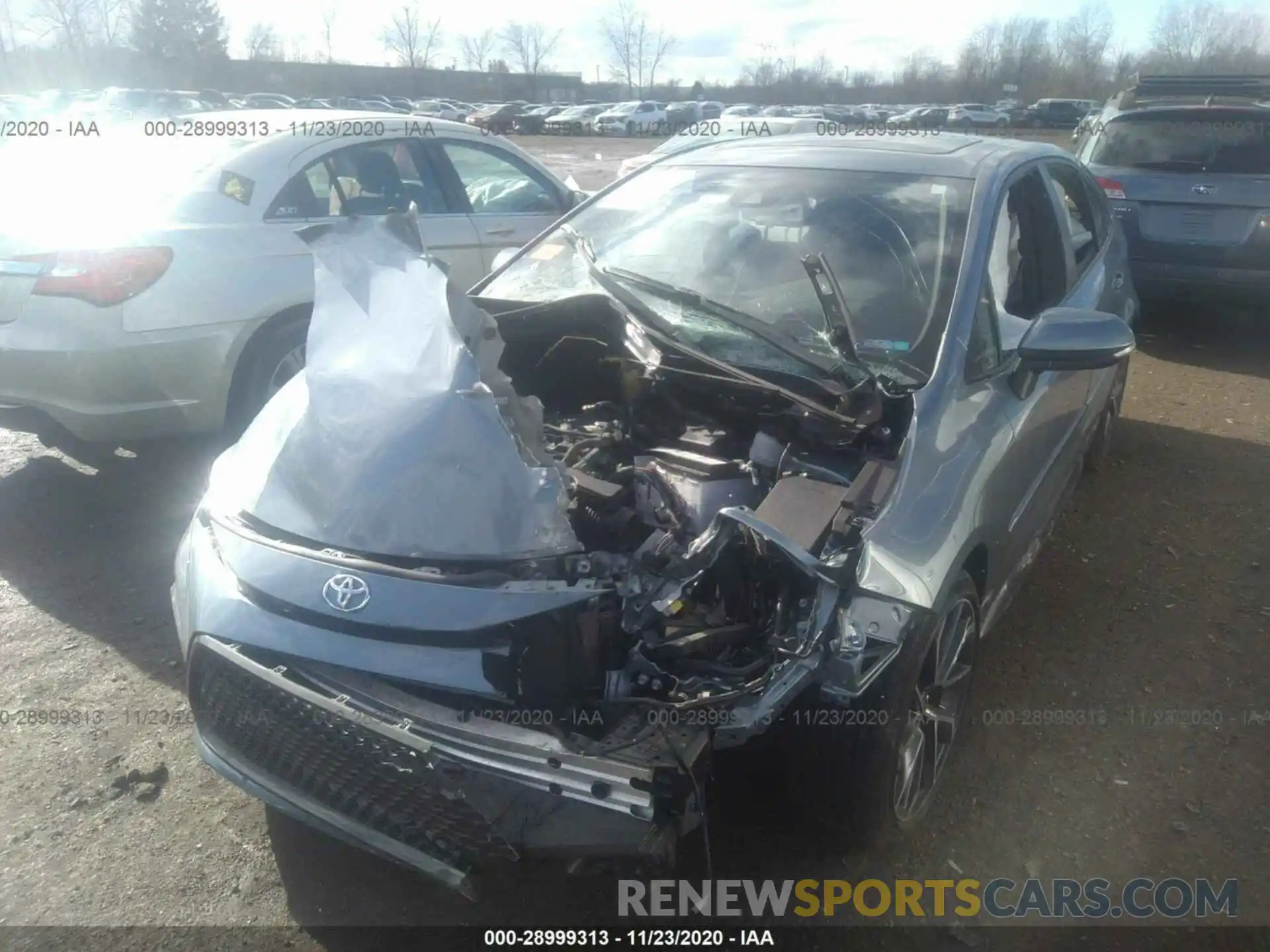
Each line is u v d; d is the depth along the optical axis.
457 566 2.38
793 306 3.34
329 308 2.96
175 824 2.94
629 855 2.19
